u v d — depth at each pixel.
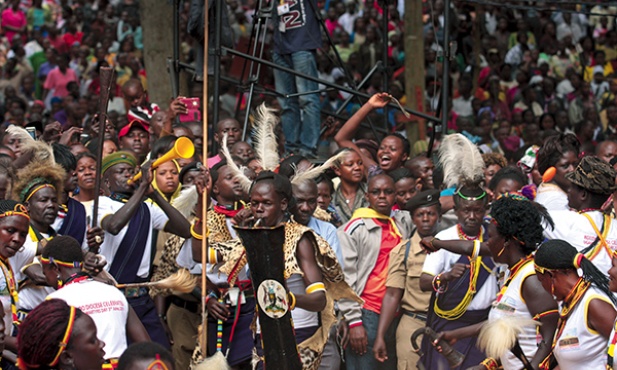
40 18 27.06
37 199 8.04
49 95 23.05
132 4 26.92
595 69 24.30
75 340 5.23
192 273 8.80
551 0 13.11
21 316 7.78
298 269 7.58
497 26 24.41
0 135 11.41
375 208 9.55
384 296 9.33
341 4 25.50
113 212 8.65
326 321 8.09
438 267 8.73
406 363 9.27
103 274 7.56
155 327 8.79
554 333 7.17
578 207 8.01
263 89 12.20
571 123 22.12
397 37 22.86
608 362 6.46
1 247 7.29
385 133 13.53
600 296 6.59
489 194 9.65
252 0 26.70
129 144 11.16
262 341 7.39
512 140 18.62
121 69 23.23
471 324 8.46
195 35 11.71
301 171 8.87
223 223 8.86
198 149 11.04
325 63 21.73
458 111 21.19
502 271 8.22
